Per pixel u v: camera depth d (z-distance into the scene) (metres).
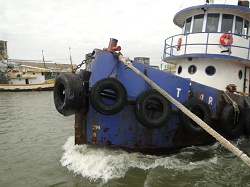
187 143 7.30
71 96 5.88
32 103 21.58
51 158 7.06
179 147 7.25
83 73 6.34
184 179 5.58
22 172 6.18
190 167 6.19
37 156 7.34
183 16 9.75
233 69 8.39
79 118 6.64
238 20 8.73
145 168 6.02
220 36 8.27
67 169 6.14
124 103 6.12
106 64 6.30
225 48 8.12
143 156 6.67
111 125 6.38
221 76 8.21
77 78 6.16
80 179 5.57
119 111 6.13
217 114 7.32
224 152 7.40
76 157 6.57
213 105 7.23
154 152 6.91
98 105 5.96
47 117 14.45
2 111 16.61
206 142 7.69
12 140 9.27
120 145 6.55
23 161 6.95
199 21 8.93
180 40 9.43
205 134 7.32
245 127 7.87
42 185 5.43
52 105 20.36
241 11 8.46
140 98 6.16
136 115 6.19
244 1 9.09
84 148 6.71
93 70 6.27
